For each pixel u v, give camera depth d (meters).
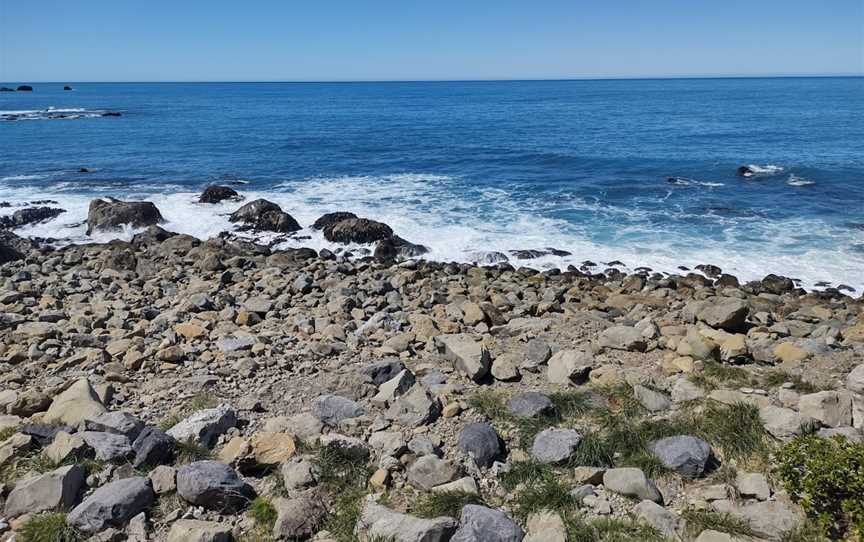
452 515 5.22
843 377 7.45
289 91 188.25
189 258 17.00
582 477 5.66
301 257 17.84
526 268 16.77
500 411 6.91
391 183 29.72
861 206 23.05
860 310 12.83
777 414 6.19
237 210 22.75
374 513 5.16
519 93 157.38
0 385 7.89
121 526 5.10
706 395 6.95
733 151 38.16
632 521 5.08
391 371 7.93
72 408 6.79
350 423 6.69
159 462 5.92
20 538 4.92
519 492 5.60
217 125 59.84
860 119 59.00
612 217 22.31
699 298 13.51
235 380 8.02
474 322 10.64
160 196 26.38
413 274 15.20
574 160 35.56
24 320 10.49
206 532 4.82
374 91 187.62
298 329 10.27
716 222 21.33
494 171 32.56
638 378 7.49
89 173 31.97
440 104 103.81
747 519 5.02
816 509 4.94
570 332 9.91
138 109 86.12
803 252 17.89
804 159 34.12
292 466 5.72
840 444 5.24
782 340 9.23
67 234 21.00
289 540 5.00
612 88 194.12
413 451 6.09
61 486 5.33
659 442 6.04
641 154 37.53
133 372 8.34
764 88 159.12
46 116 69.06
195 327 9.76
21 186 28.20
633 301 12.64
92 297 12.55
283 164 35.59
